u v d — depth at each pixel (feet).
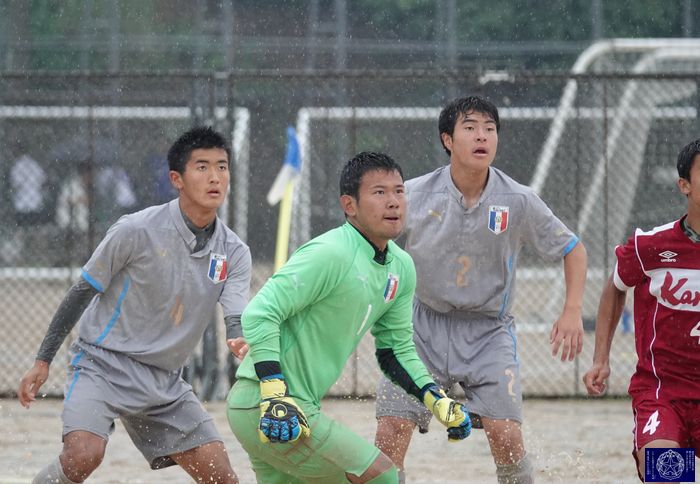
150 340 61.98
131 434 64.44
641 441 57.93
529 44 206.08
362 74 112.06
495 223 67.00
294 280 52.24
